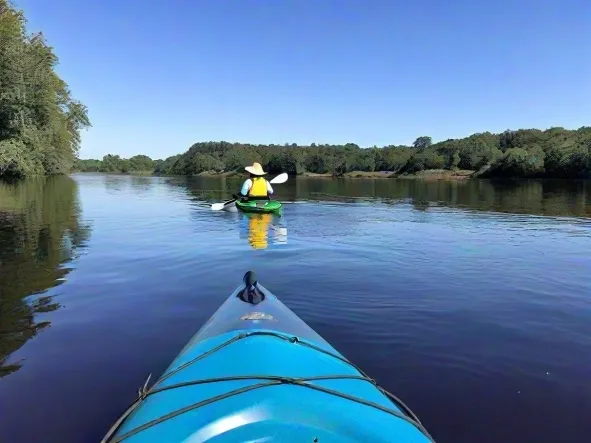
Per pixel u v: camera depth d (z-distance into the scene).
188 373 2.77
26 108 29.77
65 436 3.12
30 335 4.79
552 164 45.72
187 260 8.18
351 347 4.48
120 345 4.54
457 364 4.15
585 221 13.93
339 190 31.67
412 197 24.48
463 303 5.84
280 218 14.38
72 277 7.03
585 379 3.90
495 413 3.39
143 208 17.80
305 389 2.48
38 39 31.06
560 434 3.15
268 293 4.75
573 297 6.15
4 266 7.72
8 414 3.36
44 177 42.25
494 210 17.33
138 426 2.30
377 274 7.21
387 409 2.49
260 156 83.50
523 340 4.70
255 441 2.10
